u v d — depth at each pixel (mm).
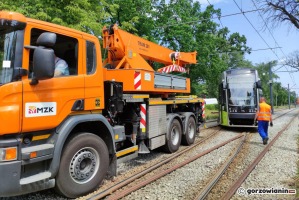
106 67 7914
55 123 4676
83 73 5262
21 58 4188
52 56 4129
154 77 8016
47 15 9438
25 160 4184
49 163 4602
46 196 5145
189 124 10609
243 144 10961
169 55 10547
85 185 5133
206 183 5938
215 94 46125
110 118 6215
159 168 7199
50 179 4605
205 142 11445
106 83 6207
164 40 28797
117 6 13523
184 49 29141
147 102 7605
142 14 23594
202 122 12680
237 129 16641
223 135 13719
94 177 5316
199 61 30250
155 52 9602
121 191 5410
